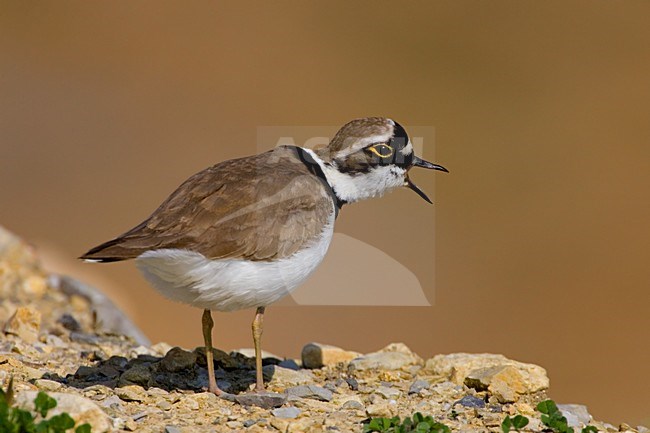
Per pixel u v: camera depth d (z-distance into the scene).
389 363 8.84
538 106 22.92
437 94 23.36
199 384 8.02
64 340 9.49
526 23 26.23
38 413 6.08
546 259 18.52
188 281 7.19
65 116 21.81
